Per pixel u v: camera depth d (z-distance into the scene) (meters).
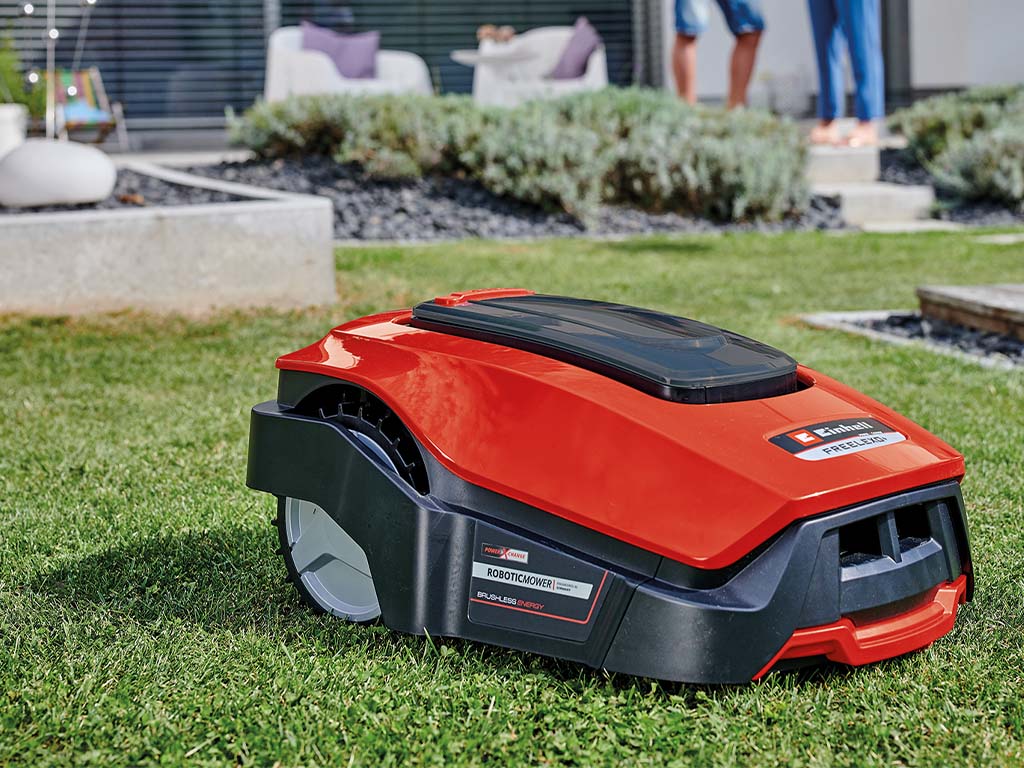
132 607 2.46
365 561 2.31
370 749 1.87
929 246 8.70
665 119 10.79
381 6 17.19
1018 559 2.72
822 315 6.13
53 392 4.55
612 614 1.94
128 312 6.05
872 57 11.56
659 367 2.05
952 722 1.96
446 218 9.40
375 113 10.34
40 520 3.04
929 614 2.11
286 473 2.31
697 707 1.99
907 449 2.08
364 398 2.31
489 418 2.07
